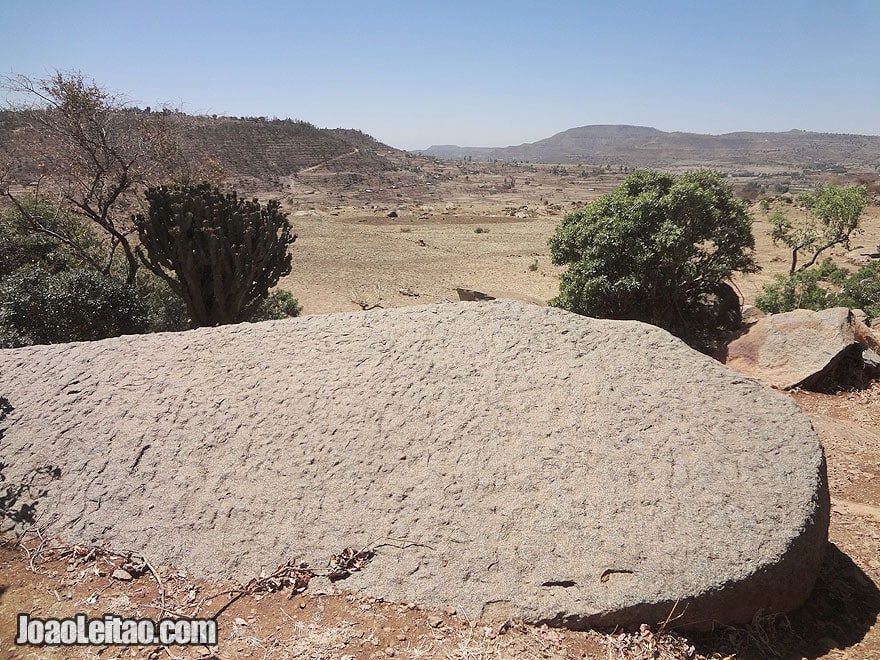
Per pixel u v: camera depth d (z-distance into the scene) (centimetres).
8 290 819
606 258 983
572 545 339
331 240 3042
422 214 4819
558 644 303
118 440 455
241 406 467
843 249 2550
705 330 1056
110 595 353
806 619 348
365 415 442
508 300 553
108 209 1189
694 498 352
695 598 310
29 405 496
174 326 1018
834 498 527
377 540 362
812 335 853
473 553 345
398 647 305
